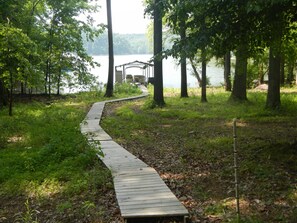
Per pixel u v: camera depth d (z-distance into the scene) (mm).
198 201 6691
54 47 27047
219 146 10461
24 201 7395
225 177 7832
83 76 29828
